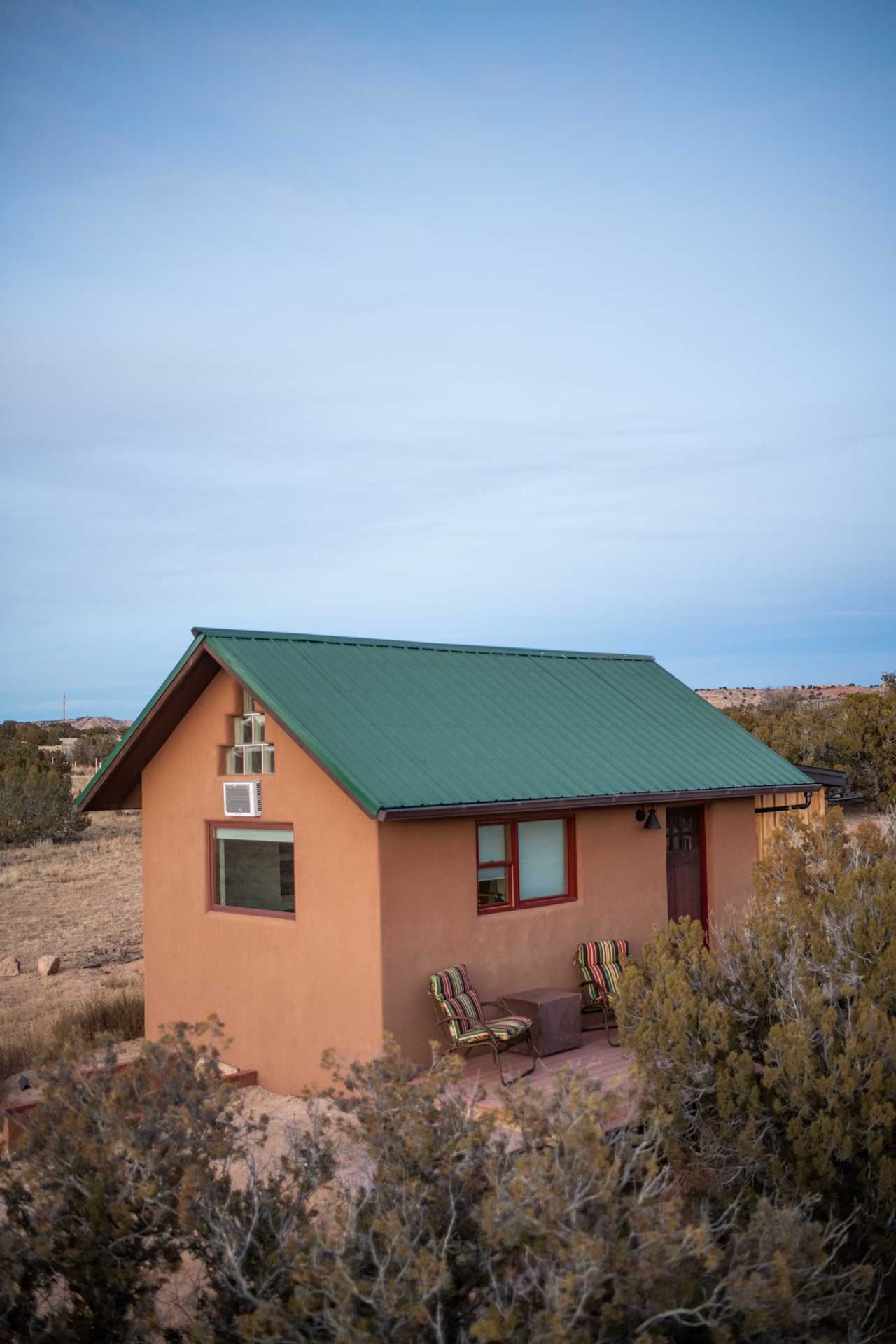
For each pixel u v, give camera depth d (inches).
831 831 444.1
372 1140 247.8
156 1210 240.1
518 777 471.5
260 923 471.2
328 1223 272.8
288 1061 455.5
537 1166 219.9
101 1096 259.3
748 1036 352.8
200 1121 254.8
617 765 528.4
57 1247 238.7
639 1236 213.2
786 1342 239.6
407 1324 208.8
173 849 523.2
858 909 365.1
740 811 593.6
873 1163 299.9
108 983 698.8
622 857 523.2
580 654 660.1
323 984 439.5
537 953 478.6
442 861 442.6
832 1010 320.2
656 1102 316.8
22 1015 624.4
